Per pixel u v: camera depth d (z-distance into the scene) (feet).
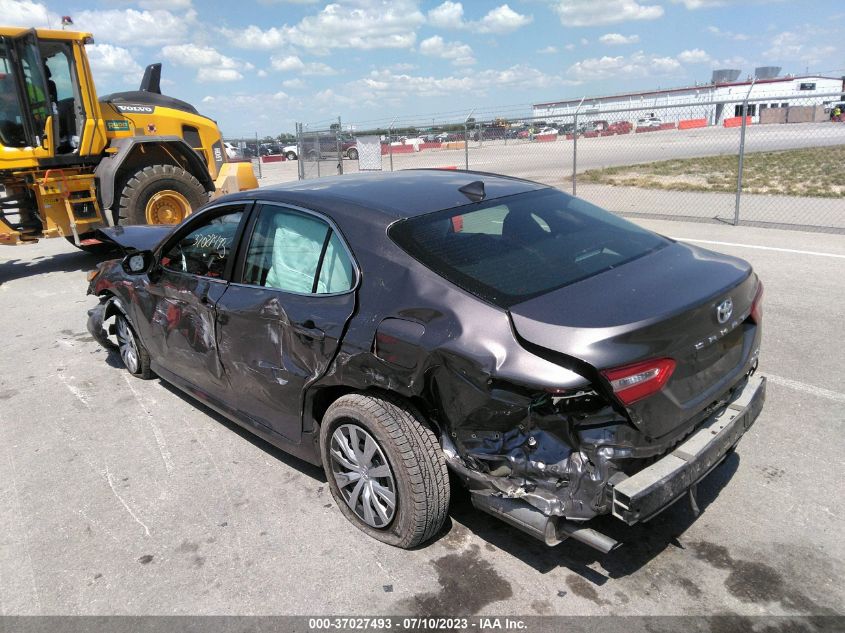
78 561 9.69
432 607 8.34
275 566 9.30
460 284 8.52
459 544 9.53
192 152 33.12
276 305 10.41
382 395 9.09
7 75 28.48
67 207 30.01
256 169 98.12
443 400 8.27
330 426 9.81
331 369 9.45
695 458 8.00
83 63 29.63
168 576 9.24
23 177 29.78
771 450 11.50
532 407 7.48
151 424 14.12
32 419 14.71
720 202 40.98
